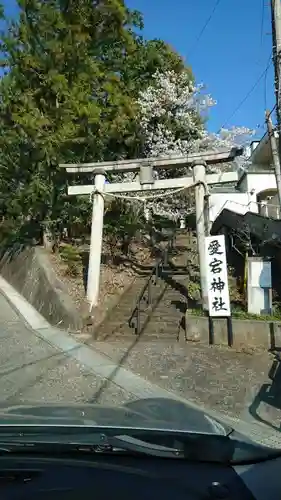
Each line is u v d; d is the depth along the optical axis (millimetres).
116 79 20438
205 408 8375
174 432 3486
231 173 15500
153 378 10234
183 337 13562
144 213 22422
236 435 3688
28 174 20422
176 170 21500
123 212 21484
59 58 18797
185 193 22031
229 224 20406
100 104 20203
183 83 23812
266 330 12719
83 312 15211
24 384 9828
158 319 14875
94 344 13344
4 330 15016
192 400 8828
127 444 3129
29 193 19547
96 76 19828
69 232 23016
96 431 3412
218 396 9039
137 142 22125
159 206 22531
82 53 19141
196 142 22422
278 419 7910
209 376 10305
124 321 15102
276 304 14477
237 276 17656
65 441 3145
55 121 18547
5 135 19375
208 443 3312
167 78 23531
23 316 17031
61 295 16547
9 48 18938
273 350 12352
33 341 13703
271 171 26906
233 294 15984
